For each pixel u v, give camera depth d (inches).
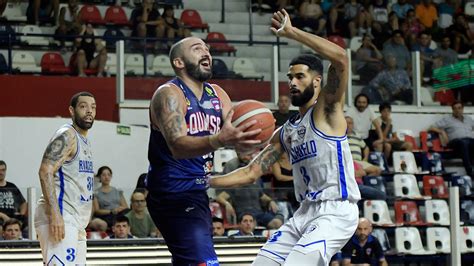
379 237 951.0
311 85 477.7
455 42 1363.2
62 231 524.7
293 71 478.6
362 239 844.6
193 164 468.8
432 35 1375.5
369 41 1194.6
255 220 788.6
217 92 478.3
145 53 1106.1
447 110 1208.8
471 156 1165.1
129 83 1096.2
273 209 792.9
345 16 1347.2
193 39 466.0
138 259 660.1
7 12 1270.9
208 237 471.8
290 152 486.9
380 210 962.7
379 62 1184.2
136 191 765.3
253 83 1111.6
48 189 522.6
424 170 1127.6
